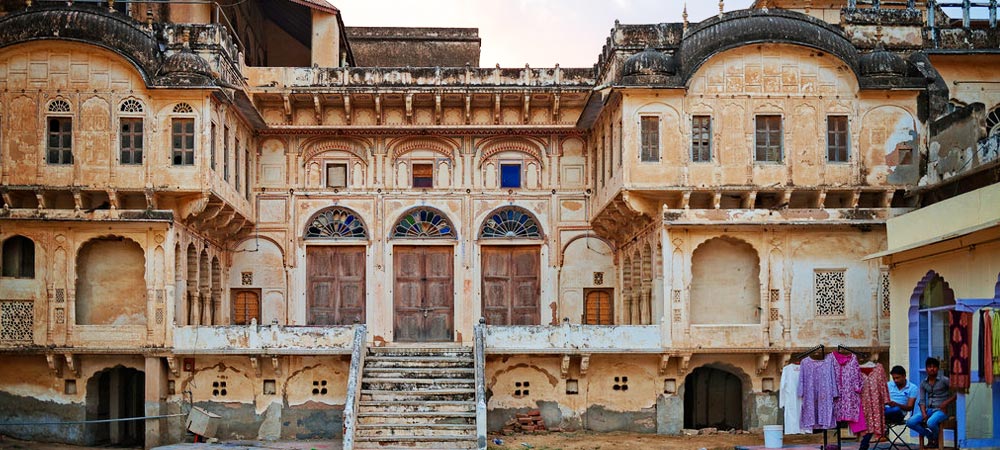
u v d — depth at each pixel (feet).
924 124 81.82
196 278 85.30
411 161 96.07
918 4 104.06
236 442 79.30
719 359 82.33
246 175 92.58
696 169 80.38
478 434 70.90
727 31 81.00
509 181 96.37
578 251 95.81
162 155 79.20
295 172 95.04
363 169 95.71
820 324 80.79
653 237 84.28
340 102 93.66
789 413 60.90
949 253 63.72
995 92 87.25
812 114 81.41
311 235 94.94
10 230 79.25
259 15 111.14
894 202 82.38
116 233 79.41
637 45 85.97
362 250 95.30
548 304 94.89
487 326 81.71
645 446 75.00
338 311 94.43
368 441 71.82
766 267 80.84
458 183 95.61
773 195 82.38
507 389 82.89
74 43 78.89
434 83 93.66
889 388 59.93
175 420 80.53
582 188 96.12
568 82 94.58
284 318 93.81
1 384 80.84
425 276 95.50
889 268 73.05
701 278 83.05
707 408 91.04
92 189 78.69
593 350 80.84
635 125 80.53
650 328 80.89
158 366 79.61
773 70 81.56
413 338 94.73
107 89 79.56
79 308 81.20
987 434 60.29
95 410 81.97
